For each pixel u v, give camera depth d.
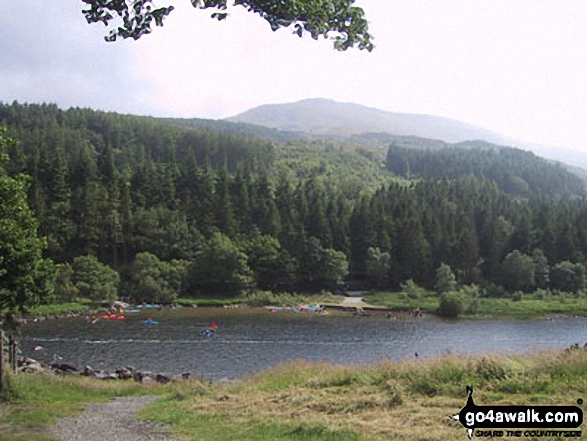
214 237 96.50
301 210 117.00
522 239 110.31
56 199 99.62
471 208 134.62
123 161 166.12
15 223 16.25
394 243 108.00
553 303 89.44
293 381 19.64
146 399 20.16
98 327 62.12
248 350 50.38
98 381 26.31
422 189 158.38
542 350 19.20
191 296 91.25
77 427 13.26
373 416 12.76
